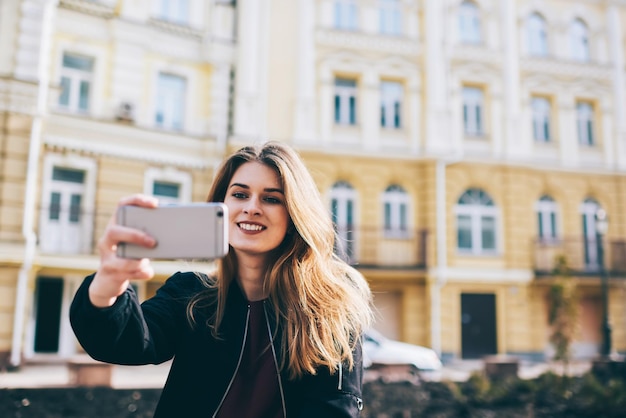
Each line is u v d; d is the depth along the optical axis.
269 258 1.99
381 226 17.41
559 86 19.62
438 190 17.64
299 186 1.94
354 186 17.44
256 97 16.62
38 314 13.89
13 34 13.27
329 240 2.02
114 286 1.39
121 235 1.35
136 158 15.22
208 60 16.55
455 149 18.16
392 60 18.03
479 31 19.25
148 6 15.73
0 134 12.93
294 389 1.77
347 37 17.73
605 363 13.34
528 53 19.62
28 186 13.11
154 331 1.69
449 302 17.31
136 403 8.25
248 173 1.96
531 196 18.77
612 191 19.61
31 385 10.66
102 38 15.12
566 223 19.03
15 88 13.10
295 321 1.82
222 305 1.85
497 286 17.94
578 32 20.34
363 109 17.72
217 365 1.77
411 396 9.26
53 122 14.11
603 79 20.09
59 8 14.52
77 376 9.88
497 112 18.78
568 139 19.48
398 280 17.25
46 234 13.76
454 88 18.48
